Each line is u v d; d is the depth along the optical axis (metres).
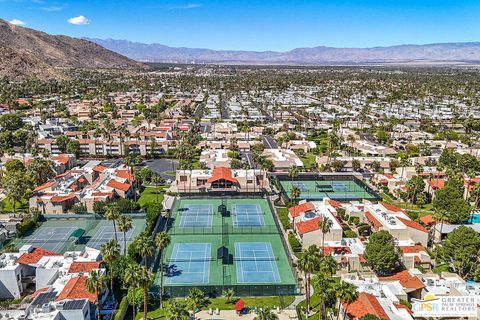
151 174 191.62
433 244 131.50
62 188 162.88
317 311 95.44
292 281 109.31
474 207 153.00
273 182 189.25
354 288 80.50
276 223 145.25
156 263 117.94
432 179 175.75
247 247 128.75
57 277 98.44
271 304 98.88
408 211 152.25
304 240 124.69
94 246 126.38
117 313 92.25
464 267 109.38
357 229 137.75
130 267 85.94
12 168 182.38
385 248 107.69
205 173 183.25
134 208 152.75
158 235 99.50
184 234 136.88
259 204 165.25
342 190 180.38
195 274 112.44
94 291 83.81
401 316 83.25
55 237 132.88
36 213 144.12
